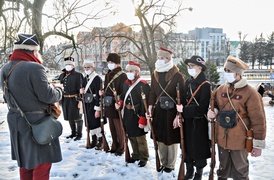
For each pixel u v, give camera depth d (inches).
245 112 112.7
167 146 148.2
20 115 97.0
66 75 215.8
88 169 154.5
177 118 136.3
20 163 99.7
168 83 140.6
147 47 777.6
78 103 212.1
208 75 927.7
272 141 215.9
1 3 283.7
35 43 100.5
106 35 754.8
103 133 185.5
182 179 132.3
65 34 348.2
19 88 94.4
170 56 143.3
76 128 233.9
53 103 101.9
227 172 120.5
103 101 182.5
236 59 113.6
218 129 118.4
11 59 99.6
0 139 221.1
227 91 116.3
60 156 105.0
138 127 155.2
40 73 95.7
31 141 96.8
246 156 116.3
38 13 305.7
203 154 128.8
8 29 293.7
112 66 176.4
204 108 126.3
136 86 155.9
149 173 147.3
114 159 169.6
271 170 153.6
